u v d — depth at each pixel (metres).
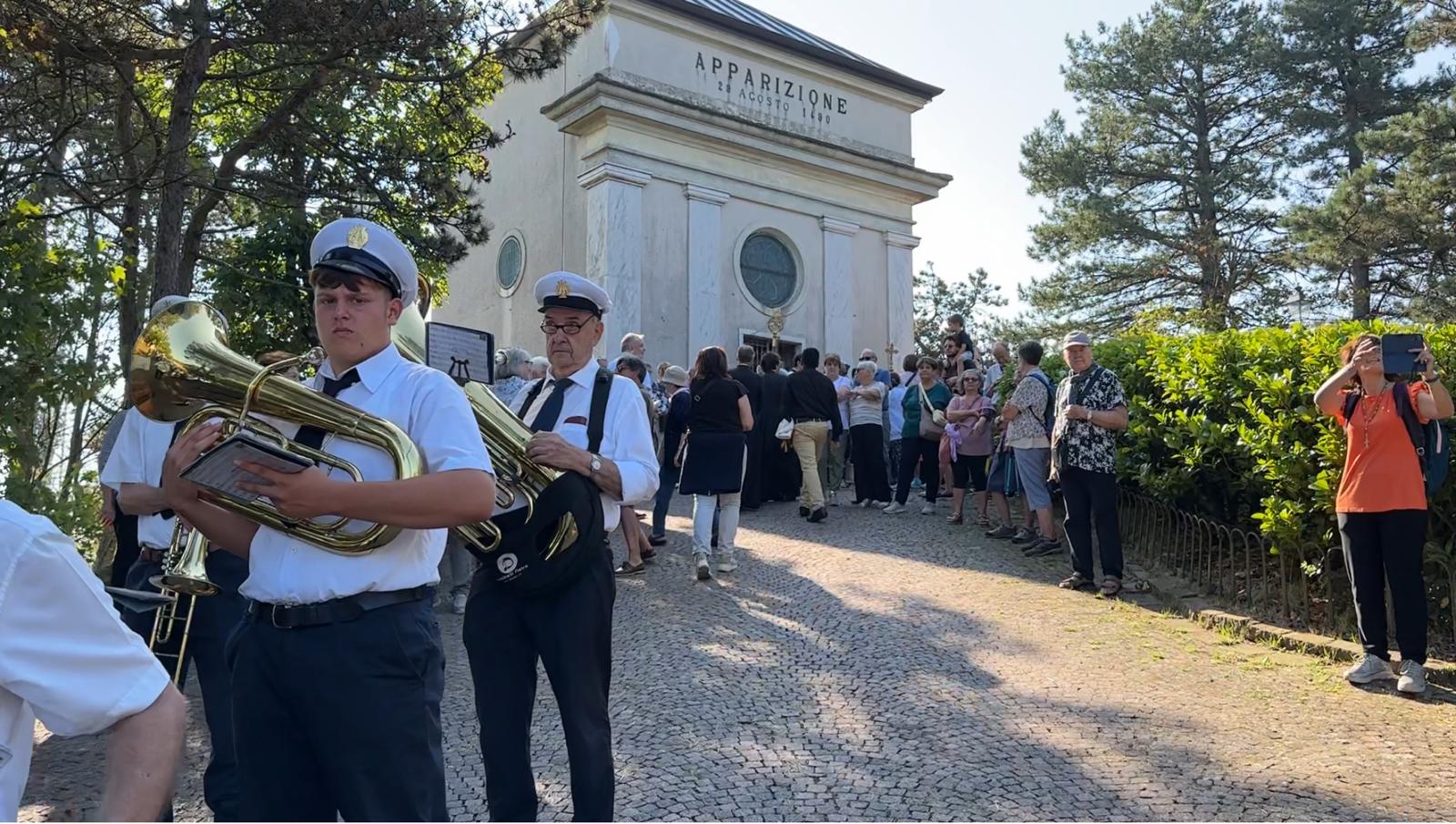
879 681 5.68
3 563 1.54
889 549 9.50
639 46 19.97
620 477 3.56
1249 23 29.06
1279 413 6.66
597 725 3.41
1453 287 24.52
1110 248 30.88
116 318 11.98
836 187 22.59
